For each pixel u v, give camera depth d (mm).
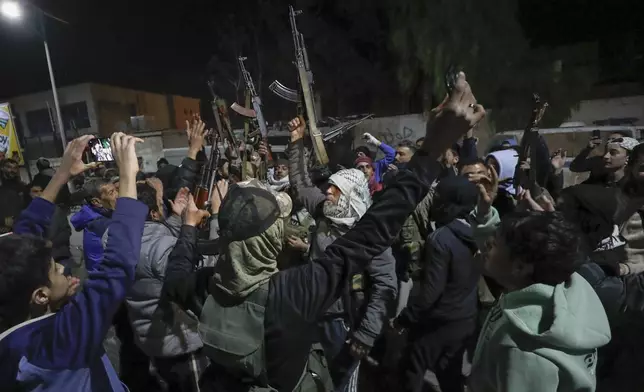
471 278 2395
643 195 1909
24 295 1176
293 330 1263
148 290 2180
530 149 2197
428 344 2539
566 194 2039
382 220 1271
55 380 1125
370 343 2219
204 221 2363
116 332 2629
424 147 1196
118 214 1249
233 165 3594
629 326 1734
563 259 1261
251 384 1353
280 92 3738
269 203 1330
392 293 2299
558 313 1212
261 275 1306
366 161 5477
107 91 20891
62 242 3725
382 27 14023
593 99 11164
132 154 1339
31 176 12812
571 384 1180
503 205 3186
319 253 2389
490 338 1343
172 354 2268
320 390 1441
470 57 11039
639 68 11430
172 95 24359
